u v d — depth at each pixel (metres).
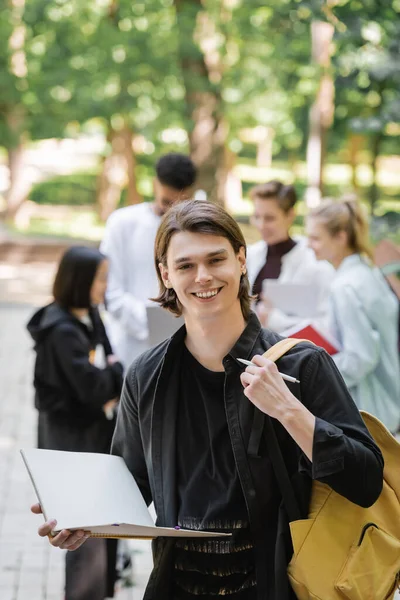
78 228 25.50
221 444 2.57
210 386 2.60
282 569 2.51
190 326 2.57
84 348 4.42
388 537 2.51
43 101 21.84
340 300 4.48
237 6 18.89
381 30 8.32
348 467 2.37
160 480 2.64
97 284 4.47
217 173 19.34
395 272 7.98
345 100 11.48
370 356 4.38
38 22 20.83
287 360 2.52
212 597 2.57
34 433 8.31
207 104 19.27
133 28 19.91
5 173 36.72
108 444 4.55
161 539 2.62
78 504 2.46
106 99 20.58
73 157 39.81
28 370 10.93
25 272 19.05
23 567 5.39
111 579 4.54
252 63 22.75
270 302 5.21
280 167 44.06
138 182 26.80
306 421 2.37
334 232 4.66
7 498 6.54
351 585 2.47
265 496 2.53
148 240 5.28
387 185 35.12
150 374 2.67
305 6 8.23
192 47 18.66
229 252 2.51
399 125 9.22
